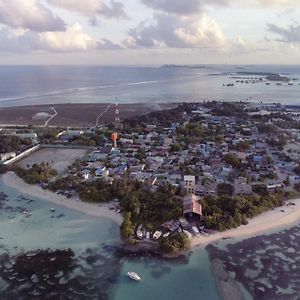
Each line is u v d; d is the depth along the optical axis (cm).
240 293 8619
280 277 9206
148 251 10356
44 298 8525
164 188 13762
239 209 12219
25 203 13688
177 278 9188
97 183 14550
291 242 10762
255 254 10162
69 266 9725
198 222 11762
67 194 14275
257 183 14838
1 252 10375
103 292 8712
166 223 11612
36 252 10381
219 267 9594
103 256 10162
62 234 11362
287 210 12719
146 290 8769
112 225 11881
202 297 8506
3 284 9012
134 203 12562
